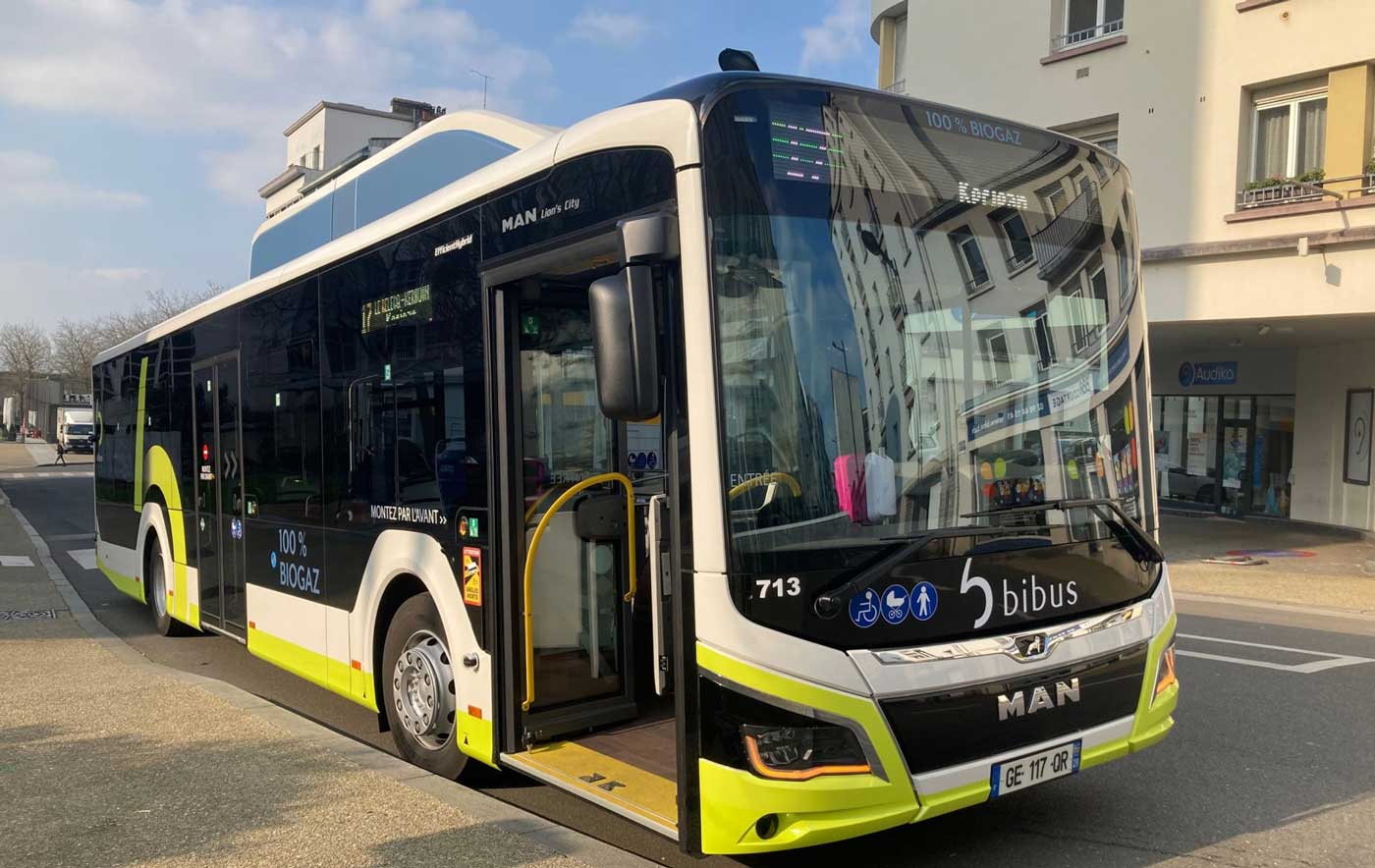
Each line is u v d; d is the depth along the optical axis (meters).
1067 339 4.21
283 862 3.92
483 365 4.69
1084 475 4.13
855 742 3.38
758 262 3.54
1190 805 4.93
